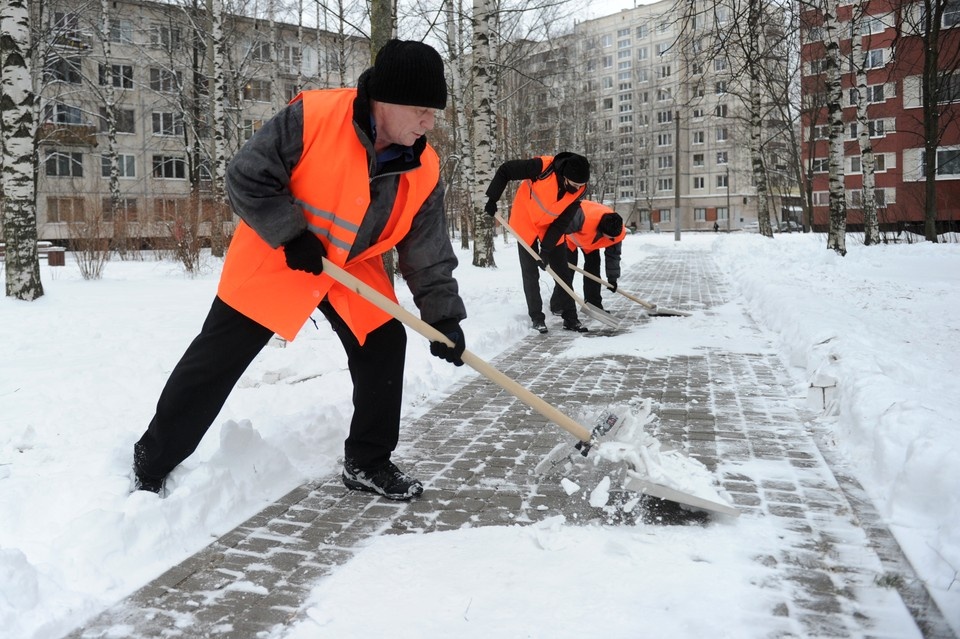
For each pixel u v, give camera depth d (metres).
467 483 3.39
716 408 4.64
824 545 2.64
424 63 2.60
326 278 2.90
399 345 3.18
